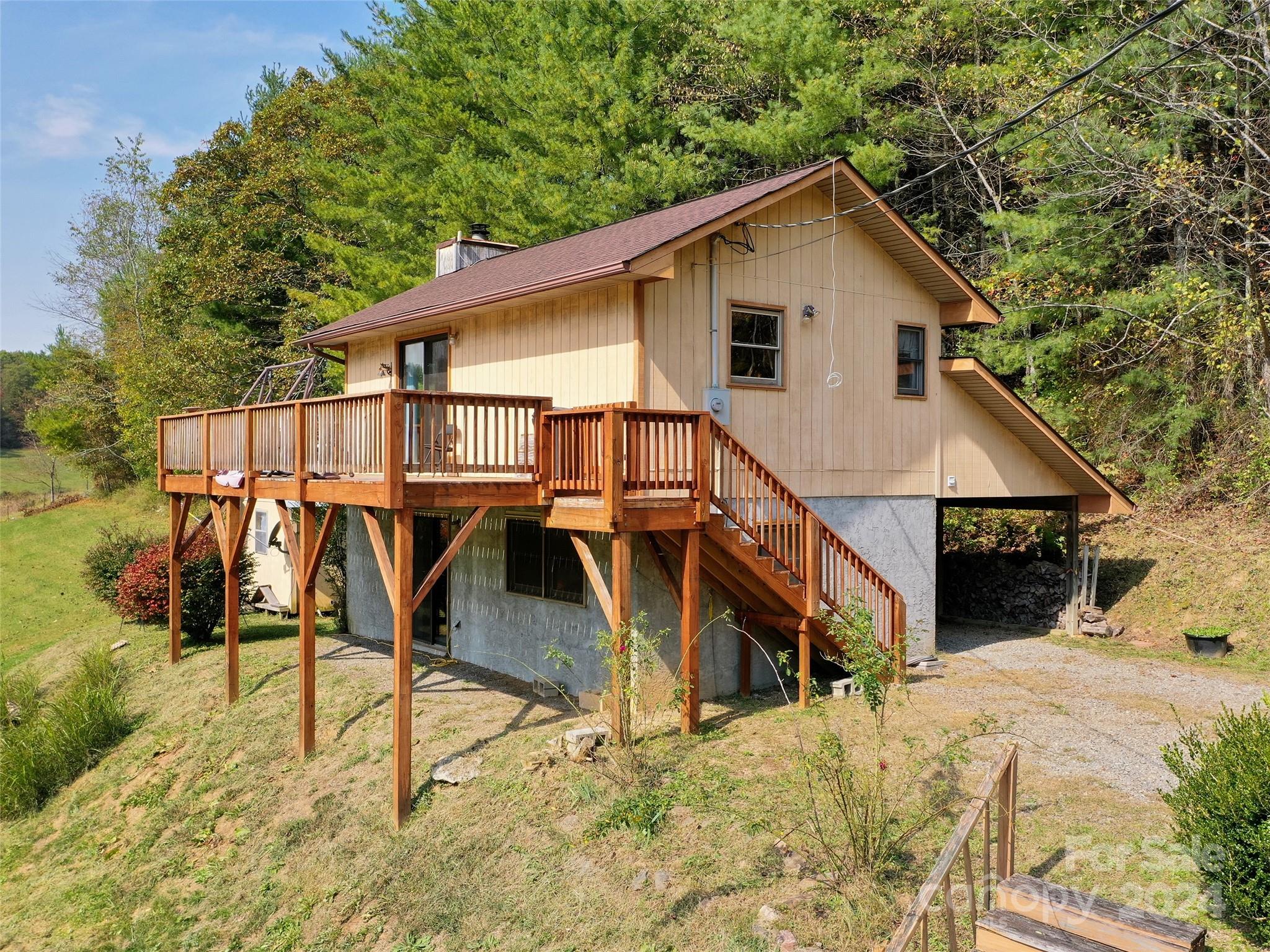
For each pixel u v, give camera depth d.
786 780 8.05
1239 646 12.86
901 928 4.64
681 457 9.90
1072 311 18.44
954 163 21.94
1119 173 16.27
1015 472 14.59
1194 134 17.55
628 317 10.27
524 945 6.64
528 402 9.63
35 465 49.56
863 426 12.53
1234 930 5.36
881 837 6.50
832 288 12.17
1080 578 15.15
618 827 7.64
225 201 33.66
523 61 24.56
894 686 11.14
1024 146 17.50
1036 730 9.21
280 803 10.02
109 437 41.31
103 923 8.93
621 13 23.30
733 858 6.92
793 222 11.69
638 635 9.10
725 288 10.97
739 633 11.45
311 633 10.83
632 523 8.95
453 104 25.58
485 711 11.12
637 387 10.11
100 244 42.19
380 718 11.26
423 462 8.94
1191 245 17.25
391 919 7.53
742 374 11.20
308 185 30.55
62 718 13.55
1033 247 18.23
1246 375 16.62
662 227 11.58
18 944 8.92
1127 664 12.50
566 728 10.04
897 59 21.03
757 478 10.43
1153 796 7.30
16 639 23.23
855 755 8.57
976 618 16.84
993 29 20.23
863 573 10.86
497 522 13.46
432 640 15.24
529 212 21.84
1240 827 5.23
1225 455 16.89
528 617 12.78
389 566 9.09
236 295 31.06
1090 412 19.06
